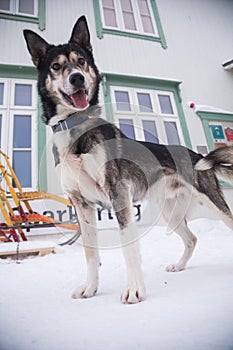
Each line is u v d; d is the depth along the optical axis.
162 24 4.71
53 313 0.69
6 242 2.32
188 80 4.42
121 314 0.63
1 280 1.17
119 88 3.85
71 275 1.24
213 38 5.00
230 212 1.37
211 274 1.03
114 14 4.41
